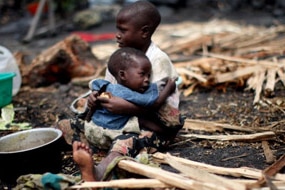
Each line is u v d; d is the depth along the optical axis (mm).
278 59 6637
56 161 3607
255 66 5941
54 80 6195
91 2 12875
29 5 11695
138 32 3754
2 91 5035
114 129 3635
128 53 3576
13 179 3477
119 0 12914
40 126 4816
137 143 3596
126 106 3557
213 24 10344
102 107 3678
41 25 11047
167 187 2998
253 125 4523
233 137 4102
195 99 5449
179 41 8141
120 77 3607
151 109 3639
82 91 5898
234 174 3285
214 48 7461
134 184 3010
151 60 3758
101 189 3170
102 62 6922
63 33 10461
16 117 5066
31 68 6082
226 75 5707
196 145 4078
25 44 9523
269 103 5051
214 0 12570
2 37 10336
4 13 12367
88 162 3168
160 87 3676
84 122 3879
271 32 8656
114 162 3217
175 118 3730
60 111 5207
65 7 11789
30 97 5727
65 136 3957
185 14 11906
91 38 9664
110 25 11141
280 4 11633
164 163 3588
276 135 4160
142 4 3783
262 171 3189
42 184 3088
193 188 2900
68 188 3041
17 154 3410
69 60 6117
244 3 12164
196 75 5820
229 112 4945
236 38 8023
